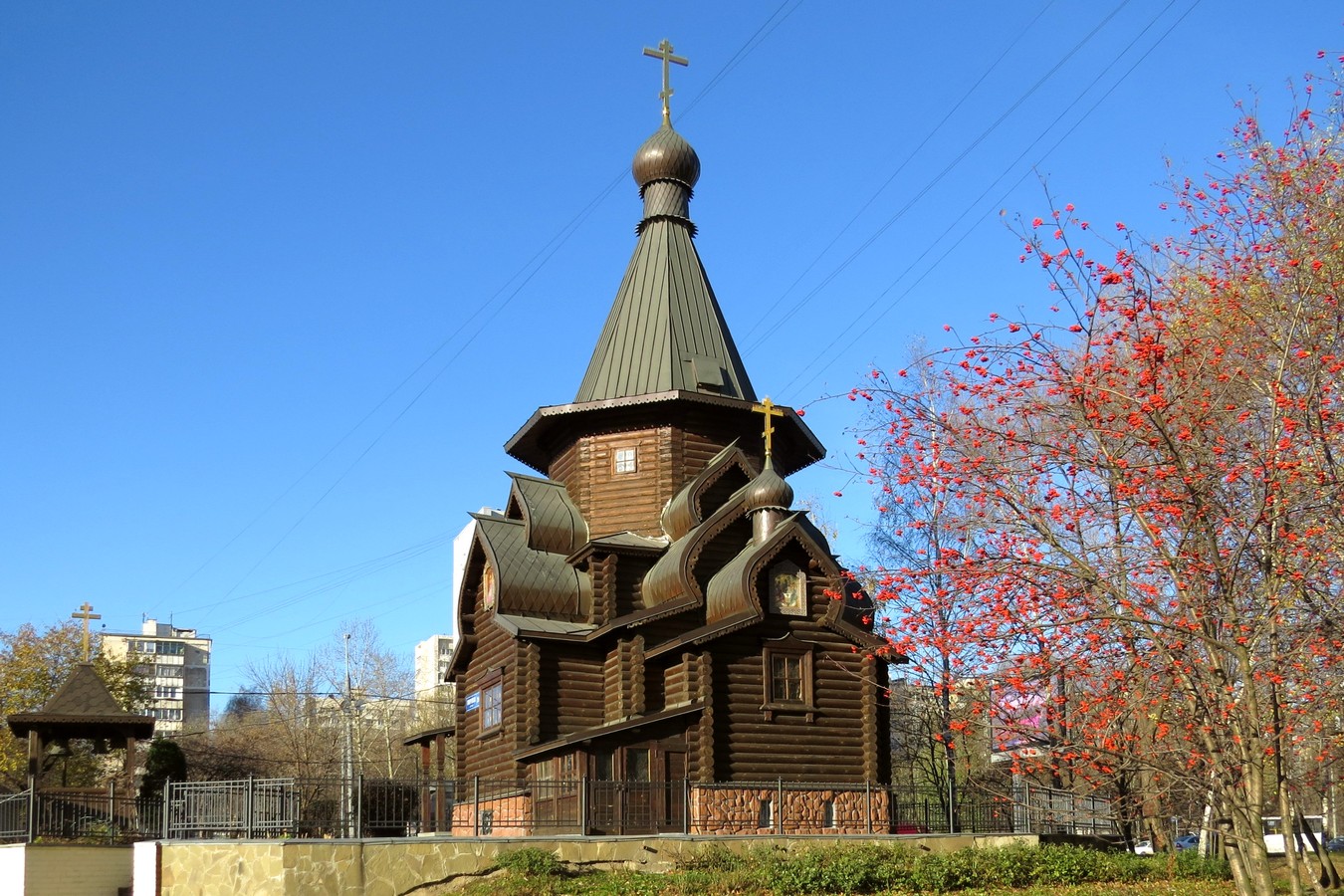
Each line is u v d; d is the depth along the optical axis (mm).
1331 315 17562
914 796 32281
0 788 50656
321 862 23469
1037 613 16641
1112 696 16547
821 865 25047
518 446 40781
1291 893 15539
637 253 41344
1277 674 14773
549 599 35125
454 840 24594
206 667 155875
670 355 38438
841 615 32594
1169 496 15852
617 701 33375
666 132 42219
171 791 27766
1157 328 17547
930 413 19000
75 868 30391
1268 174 20141
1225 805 16641
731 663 31359
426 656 141375
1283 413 16188
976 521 17578
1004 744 17469
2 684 53750
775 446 40250
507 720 34438
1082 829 34000
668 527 35969
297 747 73875
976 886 26172
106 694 36750
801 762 31469
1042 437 19609
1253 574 16234
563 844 25391
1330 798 25750
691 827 29359
